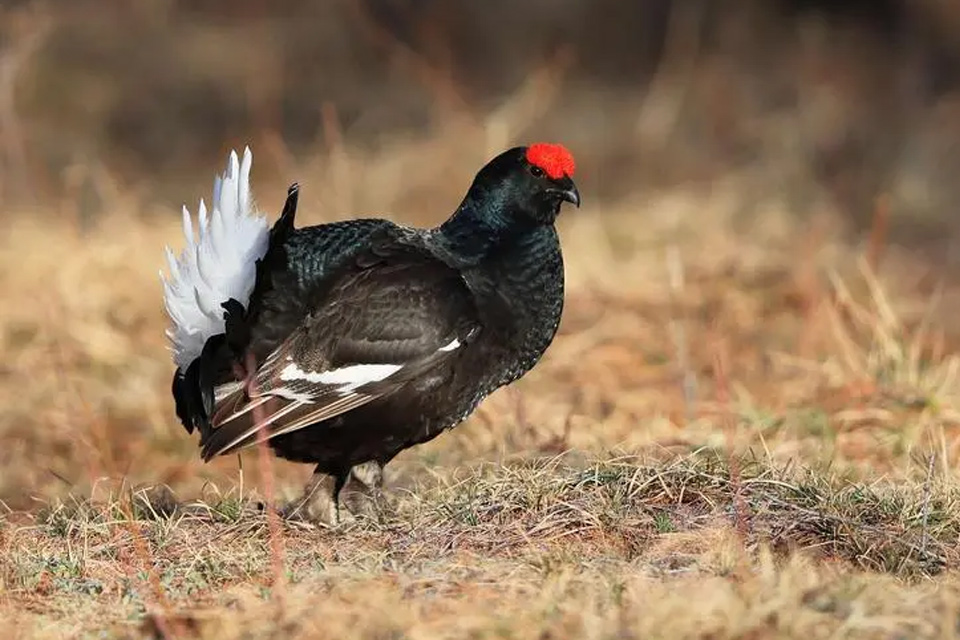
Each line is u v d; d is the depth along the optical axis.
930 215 22.02
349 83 28.31
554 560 8.70
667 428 13.12
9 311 17.78
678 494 9.95
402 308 10.24
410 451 12.61
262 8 31.08
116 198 21.11
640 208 21.55
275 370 10.14
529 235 10.79
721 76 27.72
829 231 20.73
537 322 10.80
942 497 9.84
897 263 19.80
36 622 8.49
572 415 13.79
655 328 16.92
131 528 9.80
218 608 8.37
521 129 25.20
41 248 19.23
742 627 7.53
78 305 17.75
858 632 7.58
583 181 23.77
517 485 10.10
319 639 7.71
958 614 7.74
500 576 8.60
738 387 14.36
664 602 7.72
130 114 26.73
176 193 23.03
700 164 24.19
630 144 25.02
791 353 15.75
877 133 25.41
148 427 14.83
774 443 12.23
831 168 24.06
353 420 10.30
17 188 22.05
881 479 10.52
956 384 13.82
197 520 10.37
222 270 10.10
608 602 8.00
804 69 28.12
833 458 11.23
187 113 26.95
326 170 23.36
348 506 10.83
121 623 8.37
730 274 18.48
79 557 9.55
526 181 10.73
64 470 13.43
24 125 25.25
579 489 9.95
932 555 9.12
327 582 8.62
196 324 10.21
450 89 24.89
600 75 29.09
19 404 15.34
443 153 23.38
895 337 14.80
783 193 22.41
